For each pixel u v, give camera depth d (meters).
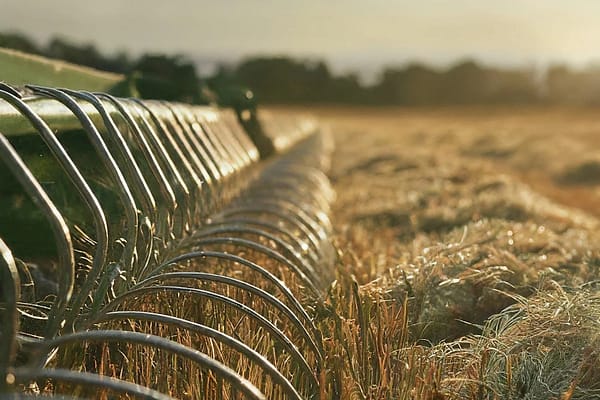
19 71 8.00
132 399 3.96
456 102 138.75
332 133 49.59
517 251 7.41
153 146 5.68
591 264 7.25
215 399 4.16
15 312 3.08
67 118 5.00
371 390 4.52
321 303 5.57
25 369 3.06
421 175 18.39
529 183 24.23
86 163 5.38
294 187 10.16
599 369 4.58
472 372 4.64
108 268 4.46
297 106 117.19
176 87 12.04
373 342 4.91
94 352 4.53
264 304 5.57
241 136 10.95
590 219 15.06
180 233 5.86
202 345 4.69
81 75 9.10
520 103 143.12
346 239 8.71
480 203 12.36
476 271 6.23
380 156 24.80
